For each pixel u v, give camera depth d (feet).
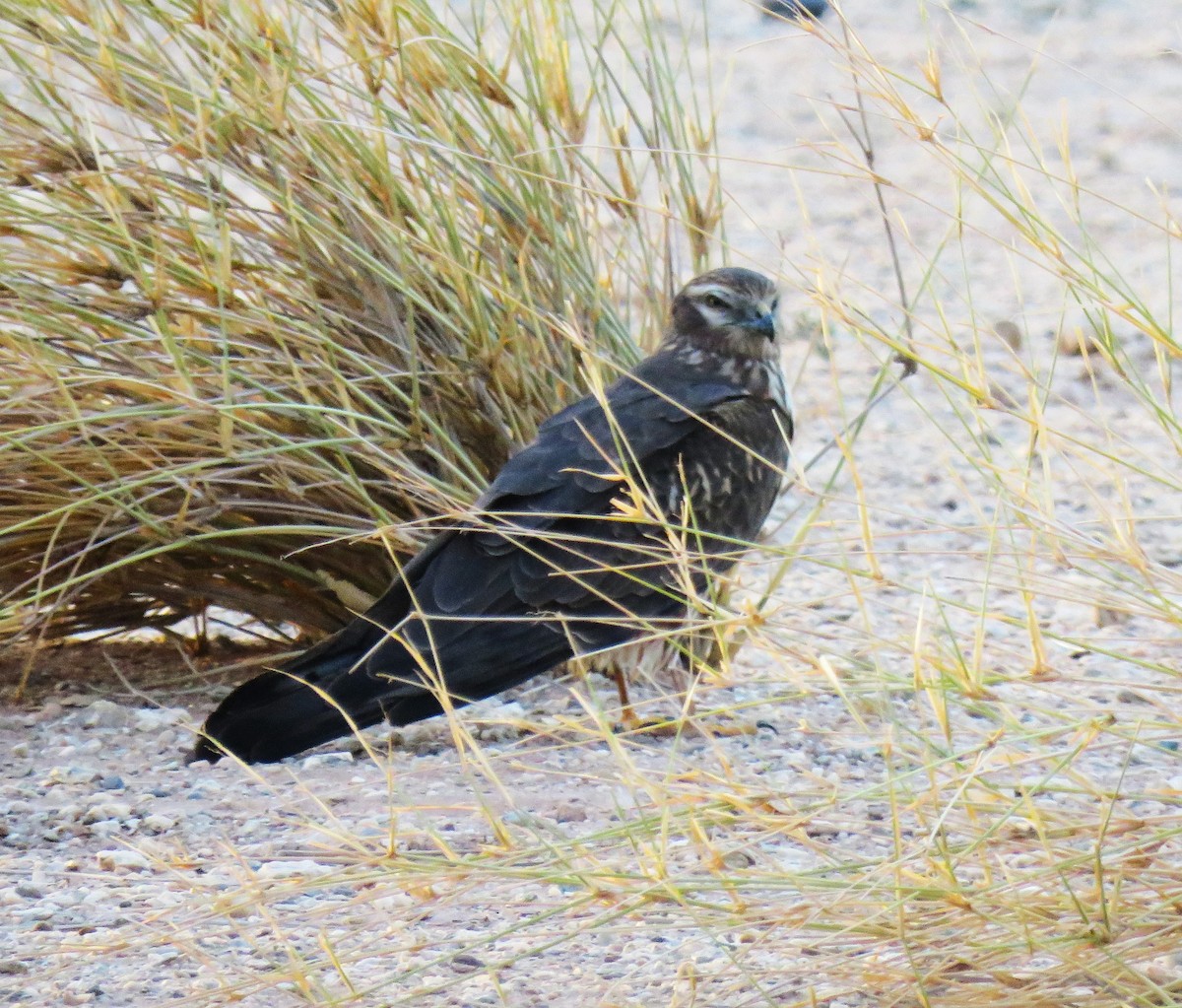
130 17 54.44
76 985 35.68
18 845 44.11
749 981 33.53
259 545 55.88
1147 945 31.76
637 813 44.04
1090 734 32.96
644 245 62.23
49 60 53.83
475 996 35.17
